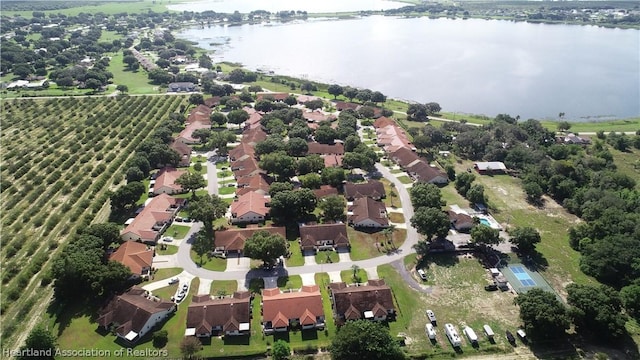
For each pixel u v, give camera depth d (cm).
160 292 13012
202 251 14838
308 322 11738
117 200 16838
